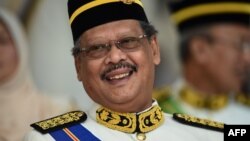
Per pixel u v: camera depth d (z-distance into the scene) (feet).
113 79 14.51
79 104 25.58
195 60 24.97
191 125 16.22
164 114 16.92
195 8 24.56
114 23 14.56
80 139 14.76
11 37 24.29
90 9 14.73
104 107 15.21
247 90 25.21
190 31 24.89
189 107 25.40
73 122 15.20
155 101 15.92
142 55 14.66
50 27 25.55
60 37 25.73
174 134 15.57
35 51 25.12
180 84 25.93
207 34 24.48
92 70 14.58
